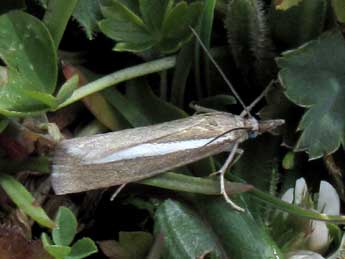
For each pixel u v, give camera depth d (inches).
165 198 1.9
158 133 1.8
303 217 1.9
